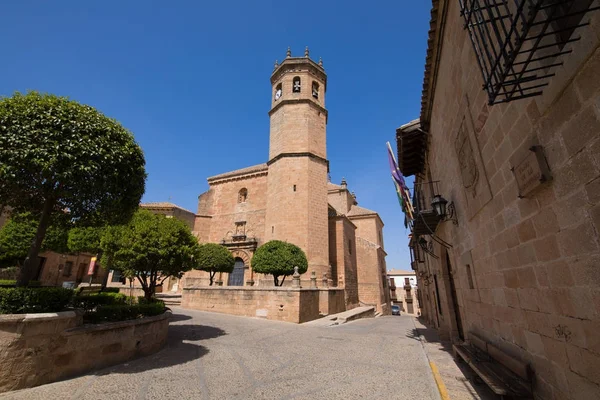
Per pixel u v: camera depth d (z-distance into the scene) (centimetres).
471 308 637
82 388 478
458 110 592
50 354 501
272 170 2662
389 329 1441
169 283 3006
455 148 639
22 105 536
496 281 465
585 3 221
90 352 571
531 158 308
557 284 294
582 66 230
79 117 573
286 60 2945
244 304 1650
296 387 521
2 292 479
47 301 523
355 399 463
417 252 1900
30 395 438
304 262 1880
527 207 342
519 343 395
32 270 568
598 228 224
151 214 1293
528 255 350
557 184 277
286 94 2847
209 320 1362
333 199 3859
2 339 448
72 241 1727
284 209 2442
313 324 1502
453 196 698
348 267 2823
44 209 591
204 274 2767
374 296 3166
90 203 604
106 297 834
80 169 528
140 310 723
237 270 2617
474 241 564
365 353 805
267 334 1088
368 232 3594
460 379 554
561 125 262
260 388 515
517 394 357
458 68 574
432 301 1475
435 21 671
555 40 267
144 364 634
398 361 712
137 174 678
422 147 1131
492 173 438
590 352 248
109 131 611
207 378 562
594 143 223
